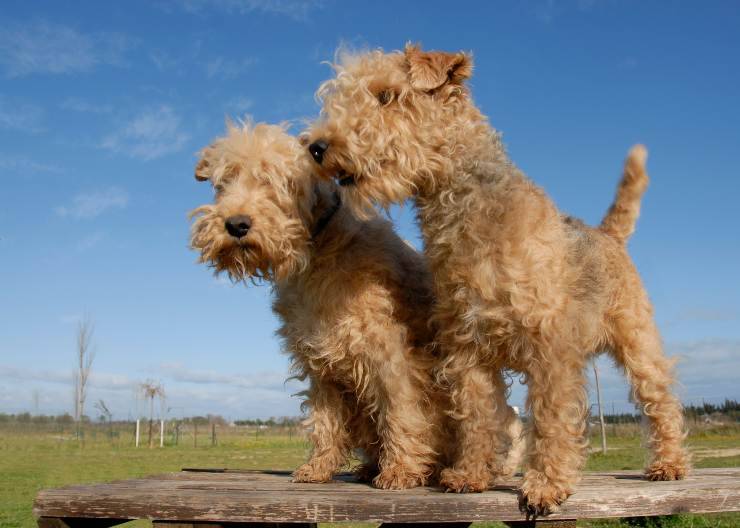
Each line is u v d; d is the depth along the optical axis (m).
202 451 7.00
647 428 1.03
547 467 0.76
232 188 0.96
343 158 0.85
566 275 0.82
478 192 0.82
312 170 0.89
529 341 0.80
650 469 1.00
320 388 0.98
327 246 0.93
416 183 0.87
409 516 0.75
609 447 5.16
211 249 0.94
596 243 0.98
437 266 0.85
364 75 0.89
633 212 1.06
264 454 6.39
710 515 2.13
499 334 0.81
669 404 1.01
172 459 5.66
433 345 0.94
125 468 4.70
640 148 1.06
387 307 0.92
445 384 0.92
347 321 0.91
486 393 0.84
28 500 3.07
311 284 0.94
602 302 0.94
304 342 0.95
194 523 0.78
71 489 0.84
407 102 0.87
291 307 0.99
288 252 0.94
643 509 0.79
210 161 1.03
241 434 10.96
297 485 0.92
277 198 0.95
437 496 0.77
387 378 0.91
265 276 0.98
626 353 1.02
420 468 0.91
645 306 1.04
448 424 0.96
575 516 0.76
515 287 0.79
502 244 0.79
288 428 11.58
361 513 0.75
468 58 0.88
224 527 0.80
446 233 0.83
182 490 0.84
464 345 0.85
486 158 0.84
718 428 7.51
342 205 0.96
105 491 0.82
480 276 0.80
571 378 0.79
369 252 0.94
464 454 0.84
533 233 0.81
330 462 0.97
